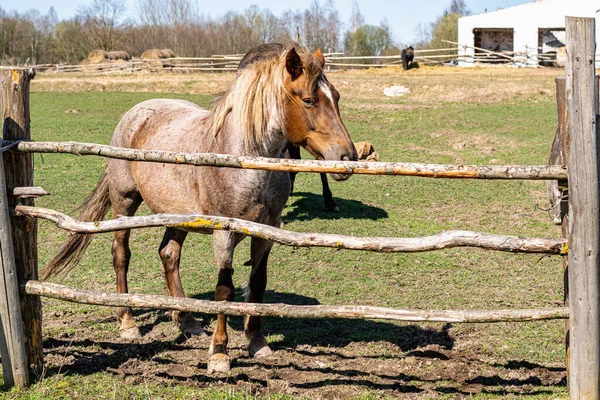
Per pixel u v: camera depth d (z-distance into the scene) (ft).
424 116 67.67
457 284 20.61
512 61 112.16
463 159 46.52
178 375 13.84
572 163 10.77
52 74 114.01
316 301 19.06
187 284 20.59
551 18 121.19
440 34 170.71
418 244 11.48
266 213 14.17
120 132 17.62
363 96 82.74
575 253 11.02
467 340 15.85
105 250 24.49
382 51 174.29
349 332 16.55
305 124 13.06
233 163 11.82
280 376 13.78
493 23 125.29
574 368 11.39
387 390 13.00
